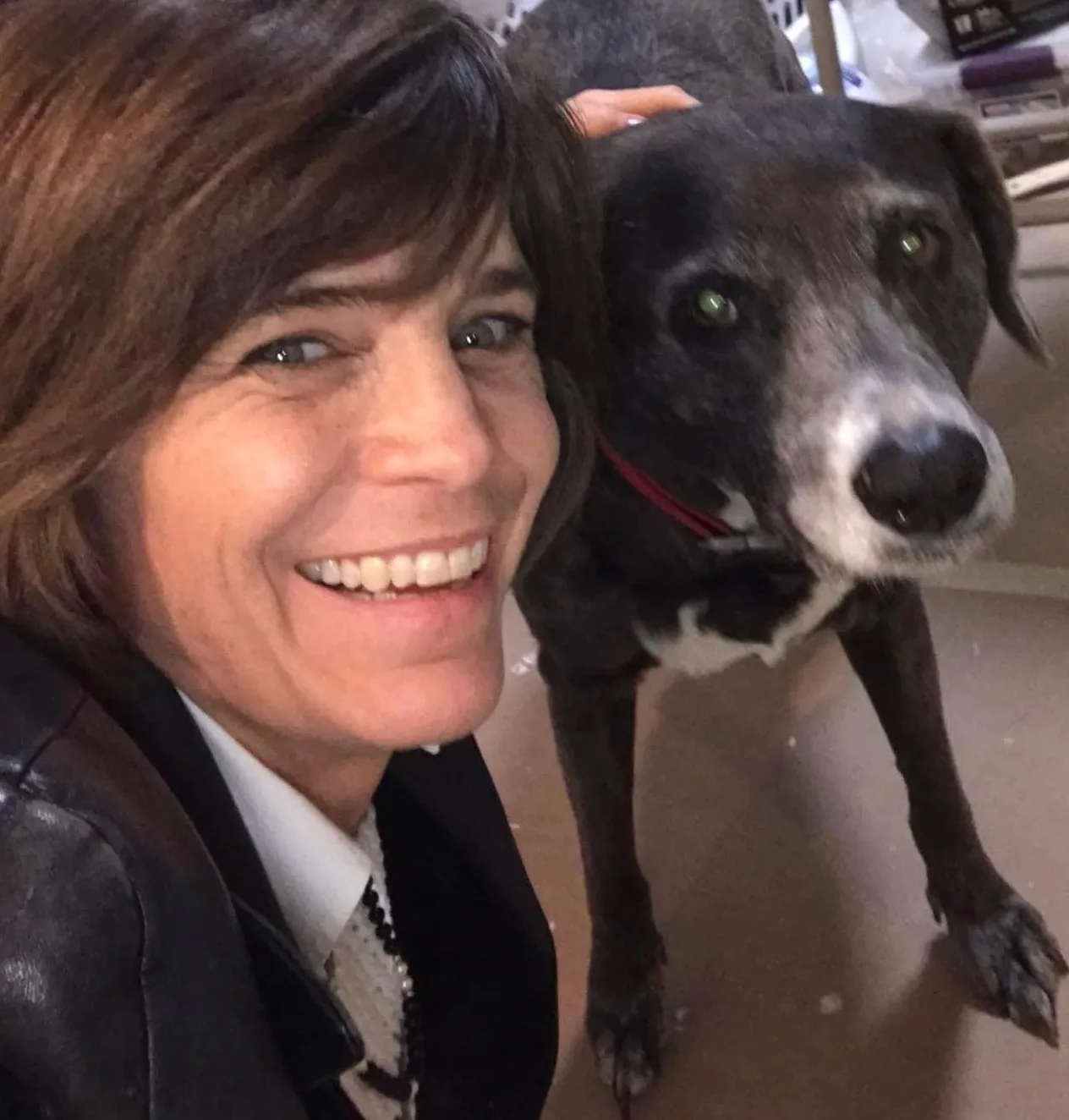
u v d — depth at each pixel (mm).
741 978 1255
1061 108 2045
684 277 890
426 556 591
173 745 601
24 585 564
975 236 1023
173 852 507
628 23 1481
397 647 598
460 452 548
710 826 1403
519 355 665
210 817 605
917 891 1296
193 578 566
